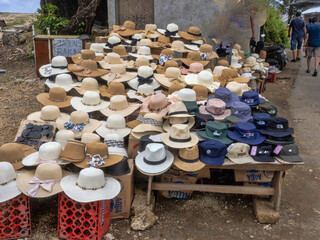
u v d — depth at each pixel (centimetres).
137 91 547
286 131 416
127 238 370
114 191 351
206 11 852
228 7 789
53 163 357
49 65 611
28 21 1716
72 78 602
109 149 397
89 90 545
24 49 1166
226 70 623
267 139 411
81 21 1137
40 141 422
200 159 396
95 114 549
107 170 383
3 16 1891
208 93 548
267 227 397
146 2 931
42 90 863
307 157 580
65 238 360
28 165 363
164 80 564
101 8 1383
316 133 677
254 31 935
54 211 404
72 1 1370
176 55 776
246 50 907
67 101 518
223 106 470
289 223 406
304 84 1012
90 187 341
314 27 1068
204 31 866
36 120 463
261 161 389
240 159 395
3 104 761
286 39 1636
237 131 420
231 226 397
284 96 909
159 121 445
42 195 336
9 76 970
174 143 394
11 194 337
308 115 770
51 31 1166
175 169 420
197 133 434
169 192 432
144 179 441
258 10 764
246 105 471
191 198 442
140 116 472
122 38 739
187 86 568
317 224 407
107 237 365
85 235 359
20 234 359
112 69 579
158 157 381
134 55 674
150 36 754
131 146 439
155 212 414
